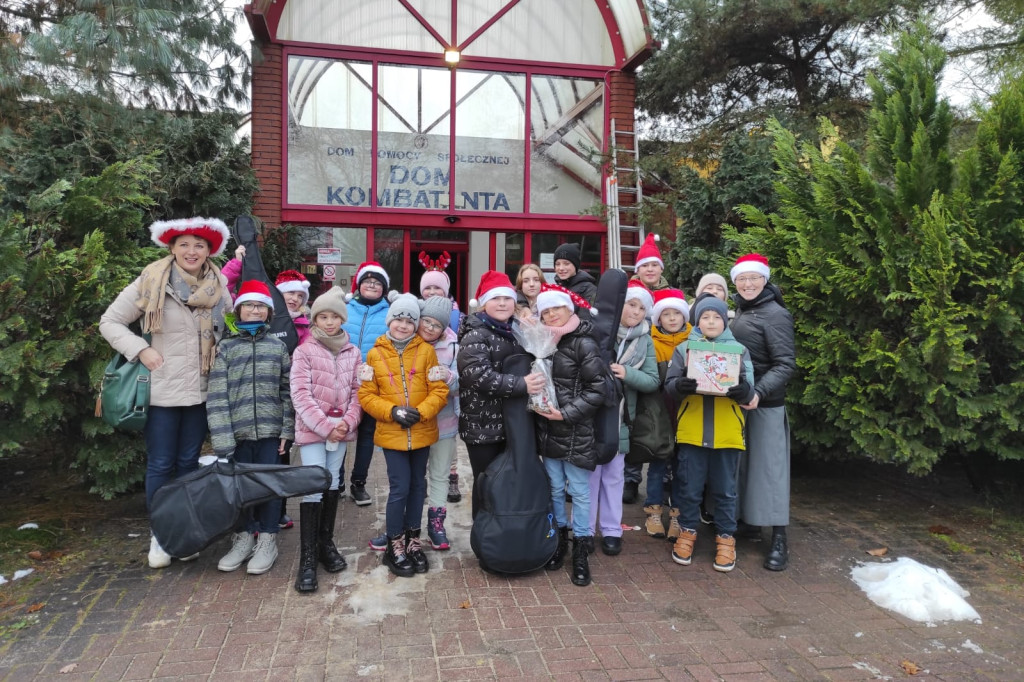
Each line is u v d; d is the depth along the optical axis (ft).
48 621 10.28
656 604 11.18
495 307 11.76
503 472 11.79
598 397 11.44
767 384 12.20
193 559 12.63
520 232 32.65
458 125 31.65
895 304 14.39
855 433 14.70
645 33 30.04
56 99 20.11
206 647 9.59
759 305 12.91
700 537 14.35
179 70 22.16
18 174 18.57
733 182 22.03
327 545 12.21
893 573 12.09
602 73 32.73
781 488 12.61
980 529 14.93
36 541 13.12
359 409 12.46
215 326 12.21
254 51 26.30
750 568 12.71
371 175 30.71
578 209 32.94
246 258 13.29
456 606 10.93
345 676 8.92
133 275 14.66
